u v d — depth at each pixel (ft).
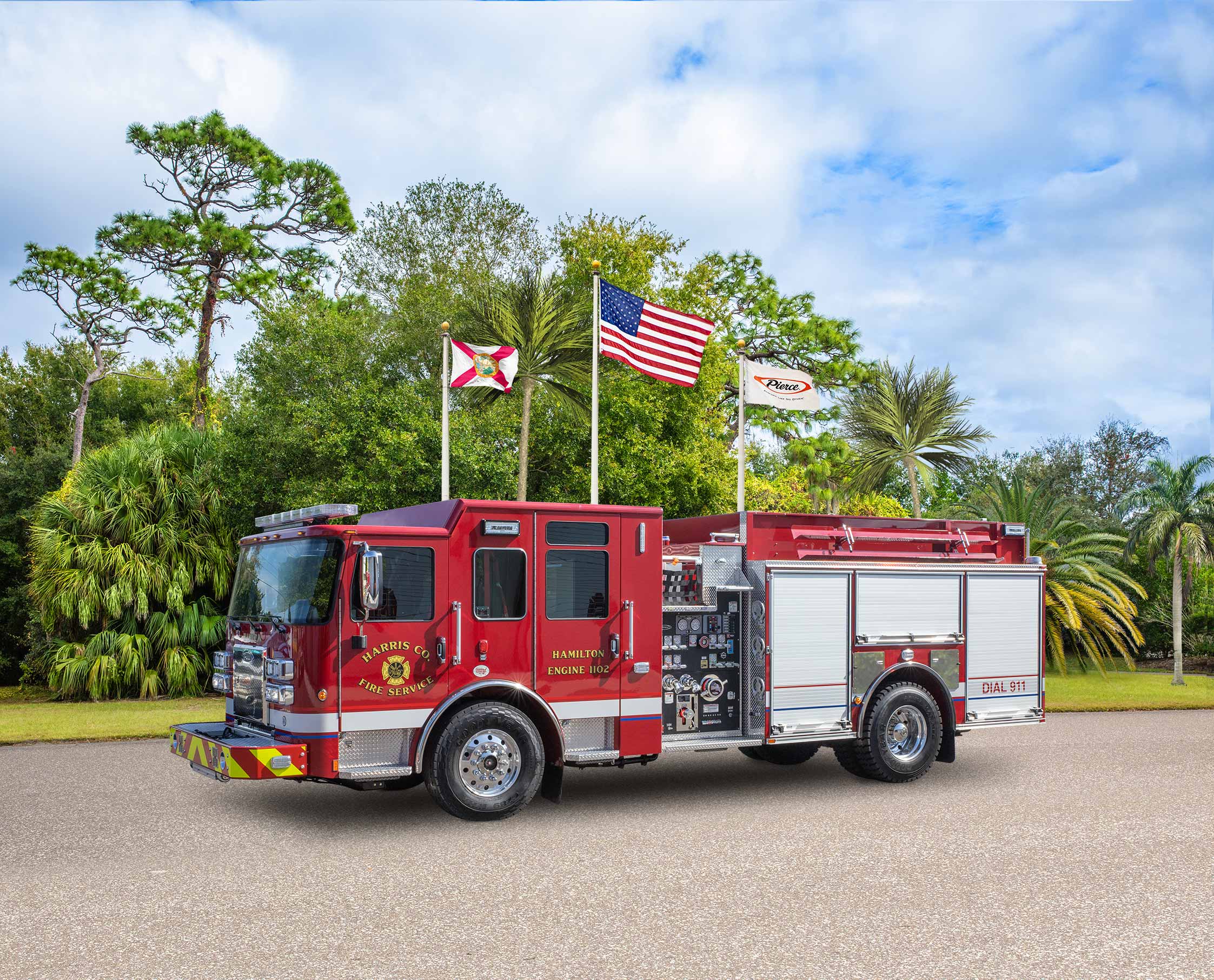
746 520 31.24
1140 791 31.09
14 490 89.35
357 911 18.74
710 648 30.50
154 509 58.39
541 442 67.36
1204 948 17.13
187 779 31.50
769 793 30.91
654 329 46.75
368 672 24.89
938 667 33.71
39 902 19.20
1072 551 69.56
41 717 45.32
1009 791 31.12
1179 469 67.77
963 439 69.46
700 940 17.30
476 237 87.56
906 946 17.06
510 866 21.98
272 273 116.26
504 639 26.63
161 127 113.80
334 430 59.11
